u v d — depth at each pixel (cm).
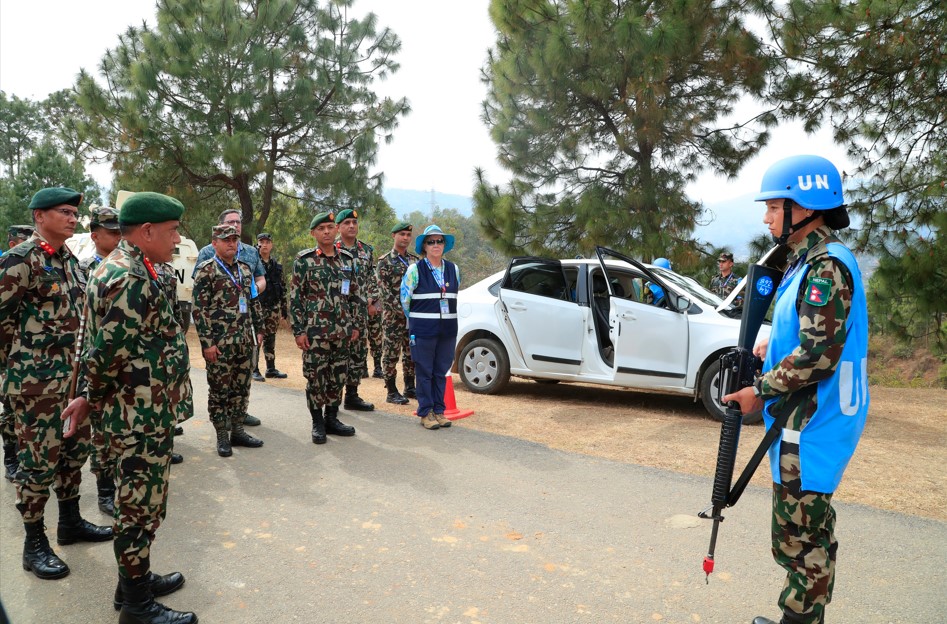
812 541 237
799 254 239
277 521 388
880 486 469
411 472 479
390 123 1742
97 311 265
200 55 1479
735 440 254
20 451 330
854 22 1038
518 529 381
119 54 1538
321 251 550
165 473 279
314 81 1628
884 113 1146
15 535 375
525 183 1314
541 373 752
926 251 1073
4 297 323
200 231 2019
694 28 1106
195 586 310
